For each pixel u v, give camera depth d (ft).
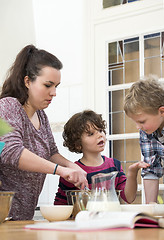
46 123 5.44
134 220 2.76
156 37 8.45
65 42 10.44
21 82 4.88
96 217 3.01
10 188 4.71
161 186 7.89
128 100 5.29
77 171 4.28
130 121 8.60
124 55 8.84
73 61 10.27
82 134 6.03
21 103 4.88
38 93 4.78
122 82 8.80
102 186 3.51
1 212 3.68
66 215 4.02
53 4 10.64
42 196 10.18
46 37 10.74
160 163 6.00
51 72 4.75
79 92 10.07
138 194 8.29
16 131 4.49
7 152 4.21
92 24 9.29
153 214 3.95
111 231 2.57
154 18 8.45
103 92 9.03
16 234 2.54
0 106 4.59
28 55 4.94
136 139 8.50
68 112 10.18
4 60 10.99
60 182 5.74
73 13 10.35
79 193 4.25
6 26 10.96
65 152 10.03
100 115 6.22
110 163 6.13
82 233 2.48
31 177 4.78
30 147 4.85
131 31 8.71
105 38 9.09
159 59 8.37
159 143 5.82
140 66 8.57
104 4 9.17
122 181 5.90
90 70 9.25
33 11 10.83
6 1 10.95
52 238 2.23
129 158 8.54
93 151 6.02
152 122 5.20
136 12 8.65
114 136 8.73
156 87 5.26
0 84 10.78
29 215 4.93
